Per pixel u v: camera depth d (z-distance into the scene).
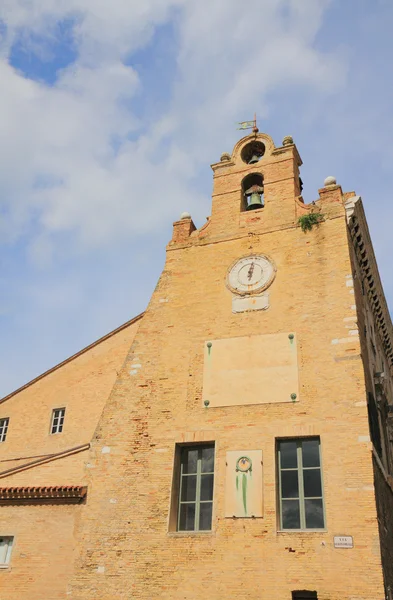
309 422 20.78
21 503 22.80
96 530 21.20
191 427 22.16
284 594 18.31
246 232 26.02
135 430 22.80
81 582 20.38
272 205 26.30
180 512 21.17
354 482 19.23
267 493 20.05
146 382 23.73
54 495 22.36
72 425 29.91
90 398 30.20
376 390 24.44
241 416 21.72
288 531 19.25
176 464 21.83
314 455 20.50
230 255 25.70
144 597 19.56
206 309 24.69
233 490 20.45
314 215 24.94
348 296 22.70
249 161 28.81
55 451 29.53
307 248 24.44
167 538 20.33
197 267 26.03
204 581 19.23
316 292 23.30
